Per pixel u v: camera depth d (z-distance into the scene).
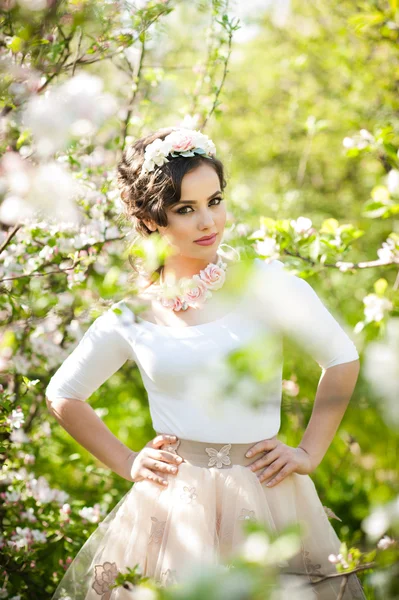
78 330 2.47
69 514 2.47
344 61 3.85
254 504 1.72
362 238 4.34
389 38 3.06
